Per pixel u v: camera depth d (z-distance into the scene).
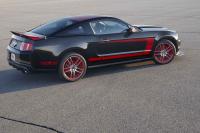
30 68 8.44
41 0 39.22
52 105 7.04
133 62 9.66
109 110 6.66
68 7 29.31
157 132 5.67
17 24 19.69
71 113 6.58
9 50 9.00
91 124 6.06
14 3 36.19
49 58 8.41
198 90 7.64
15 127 6.03
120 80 8.64
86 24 8.92
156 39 9.73
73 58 8.65
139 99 7.21
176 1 31.55
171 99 7.14
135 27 9.65
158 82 8.33
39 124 6.12
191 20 18.69
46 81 8.77
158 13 22.55
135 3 31.00
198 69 9.31
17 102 7.29
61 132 5.80
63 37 8.59
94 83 8.48
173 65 9.80
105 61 9.17
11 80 8.95
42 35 8.62
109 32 9.16
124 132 5.72
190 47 12.05
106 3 32.09
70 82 8.64
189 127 5.82
